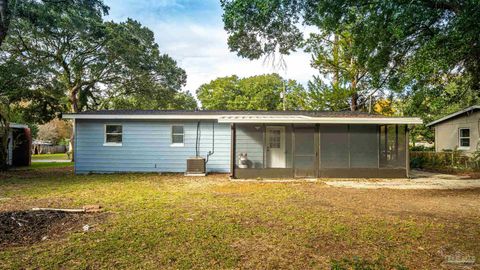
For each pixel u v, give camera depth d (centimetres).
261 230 505
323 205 706
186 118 1385
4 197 795
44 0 1405
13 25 1547
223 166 1421
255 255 399
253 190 923
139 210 647
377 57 973
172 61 2470
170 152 1416
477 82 992
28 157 1792
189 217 588
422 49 755
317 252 411
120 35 2077
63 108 2192
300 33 804
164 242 444
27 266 360
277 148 1355
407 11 704
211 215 604
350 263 366
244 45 822
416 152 1739
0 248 417
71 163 1975
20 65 1595
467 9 625
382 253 405
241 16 698
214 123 1423
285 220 568
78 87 2191
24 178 1198
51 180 1139
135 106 2773
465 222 555
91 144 1398
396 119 1195
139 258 385
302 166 1304
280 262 378
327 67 2130
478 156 1498
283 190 924
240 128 1365
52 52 2034
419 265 367
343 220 568
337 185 1040
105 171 1398
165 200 758
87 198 782
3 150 1455
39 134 3722
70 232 489
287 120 1188
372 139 1319
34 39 1881
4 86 1594
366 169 1233
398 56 978
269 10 677
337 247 429
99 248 417
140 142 1410
